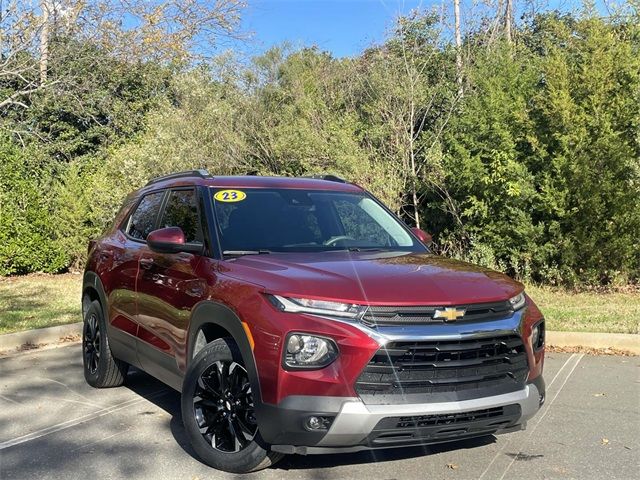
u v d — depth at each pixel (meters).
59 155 21.39
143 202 6.36
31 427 5.45
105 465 4.62
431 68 16.52
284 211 5.32
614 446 4.93
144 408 5.96
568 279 11.55
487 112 12.09
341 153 13.18
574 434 5.18
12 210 15.16
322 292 3.90
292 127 15.03
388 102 14.02
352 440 3.72
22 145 19.97
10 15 16.50
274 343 3.86
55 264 15.75
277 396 3.82
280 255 4.71
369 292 3.91
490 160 12.03
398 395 3.76
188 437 4.71
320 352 3.77
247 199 5.33
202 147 16.33
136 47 21.61
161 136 15.84
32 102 20.39
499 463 4.58
